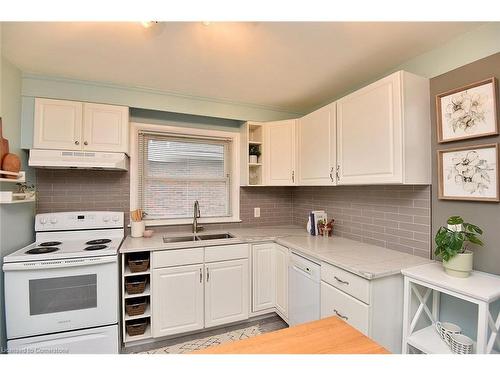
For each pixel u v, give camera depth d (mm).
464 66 1478
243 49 1649
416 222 1737
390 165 1587
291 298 2098
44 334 1645
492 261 1362
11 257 1589
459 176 1498
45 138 1964
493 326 1142
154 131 2594
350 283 1498
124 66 1871
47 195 2186
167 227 2637
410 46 1626
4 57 1712
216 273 2184
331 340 789
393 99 1571
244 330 2252
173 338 2125
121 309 1952
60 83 2035
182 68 1914
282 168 2654
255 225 3000
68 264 1676
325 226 2436
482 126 1391
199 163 2832
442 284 1240
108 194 2387
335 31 1459
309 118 2387
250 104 2736
